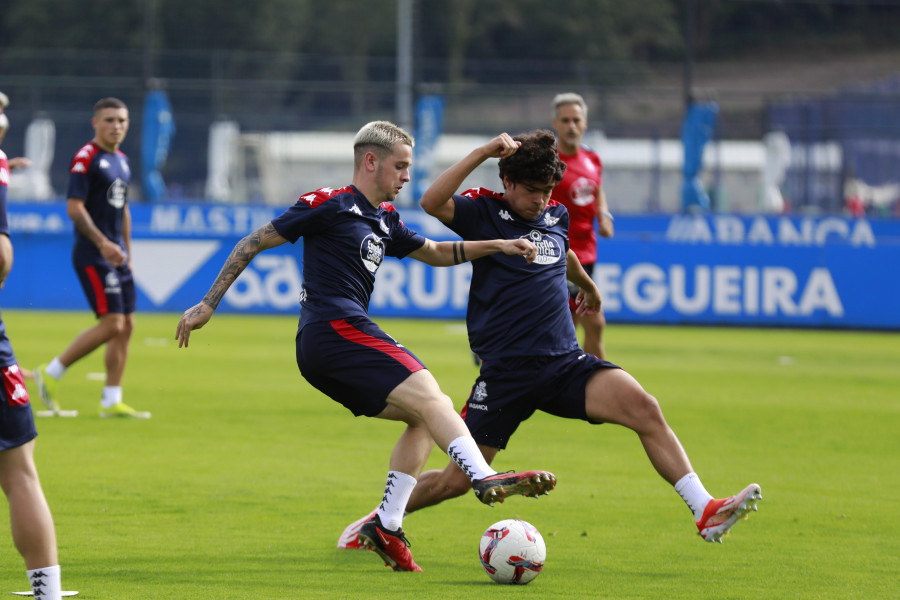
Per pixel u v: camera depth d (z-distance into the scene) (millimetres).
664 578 16906
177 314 76188
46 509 13242
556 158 18297
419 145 86875
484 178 97688
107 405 33656
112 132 31578
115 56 96375
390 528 17156
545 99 97750
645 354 56906
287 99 97000
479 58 102688
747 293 74875
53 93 92688
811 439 32156
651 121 107125
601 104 99438
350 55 116000
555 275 18672
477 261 18625
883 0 117688
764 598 15773
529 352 18109
